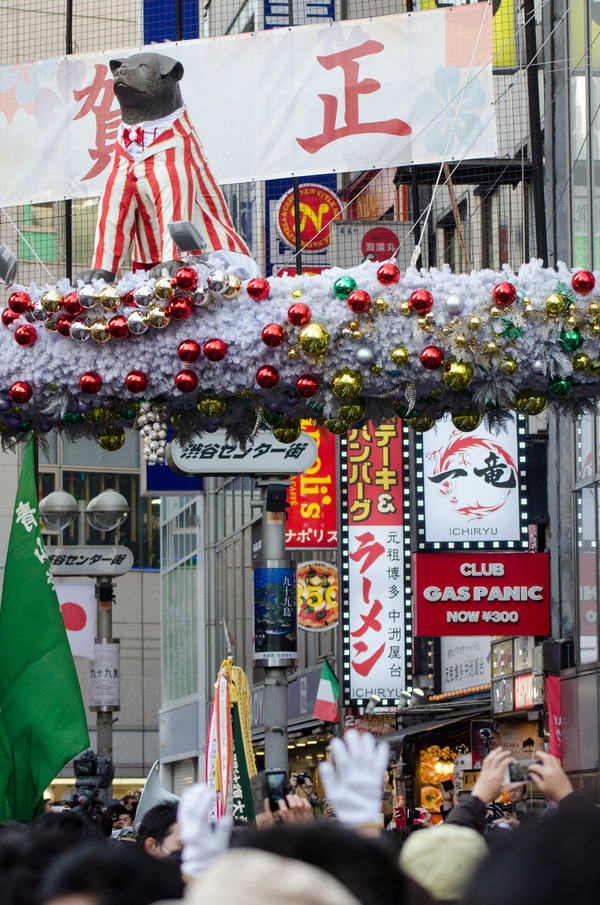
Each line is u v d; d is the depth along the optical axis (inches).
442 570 767.1
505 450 778.2
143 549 2059.5
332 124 433.7
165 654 1879.9
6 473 1905.8
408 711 912.3
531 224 764.6
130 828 499.5
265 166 434.6
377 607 885.2
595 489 724.7
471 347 337.1
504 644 858.1
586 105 749.9
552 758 181.8
